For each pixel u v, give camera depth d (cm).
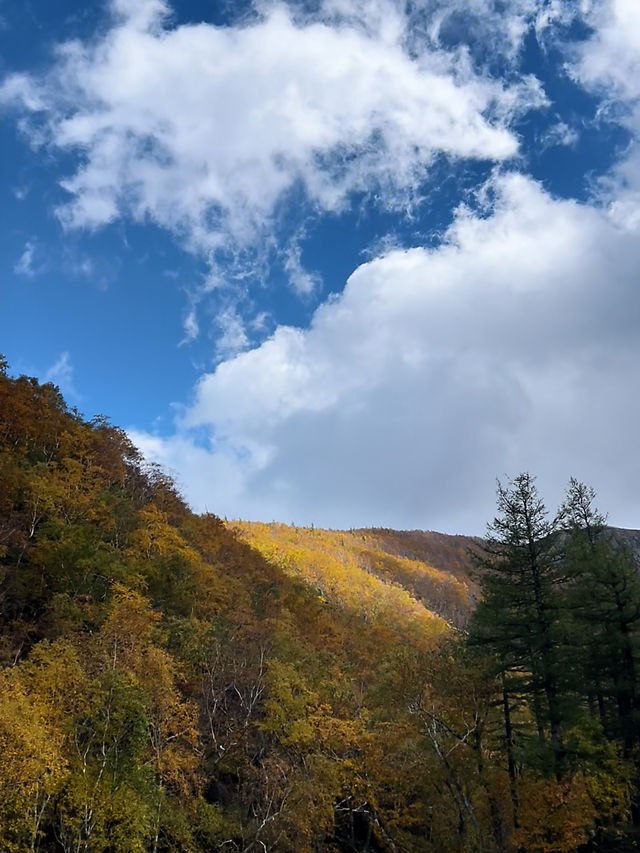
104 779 2181
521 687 2927
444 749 2752
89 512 4125
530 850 2559
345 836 3362
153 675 2586
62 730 2120
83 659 2447
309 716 3291
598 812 2577
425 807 2880
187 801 2614
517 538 3284
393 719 3047
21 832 1948
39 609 3428
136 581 3600
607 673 3169
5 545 3378
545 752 2653
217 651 3478
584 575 3303
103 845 2114
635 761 2895
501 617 3175
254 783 2997
